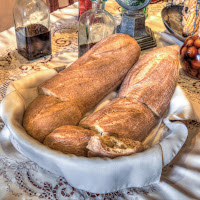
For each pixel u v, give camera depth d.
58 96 0.67
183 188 0.57
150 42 1.10
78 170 0.52
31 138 0.56
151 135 0.68
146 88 0.71
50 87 0.68
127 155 0.54
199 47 0.87
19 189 0.55
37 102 0.66
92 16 0.95
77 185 0.55
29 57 0.98
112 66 0.78
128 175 0.54
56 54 1.05
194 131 0.71
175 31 1.15
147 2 1.03
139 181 0.55
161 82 0.72
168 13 1.23
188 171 0.60
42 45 0.99
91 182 0.53
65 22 1.29
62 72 0.74
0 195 0.54
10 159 0.61
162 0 1.58
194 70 0.91
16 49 1.06
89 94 0.71
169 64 0.77
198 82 0.94
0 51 1.04
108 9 1.44
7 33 1.17
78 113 0.66
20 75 0.91
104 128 0.60
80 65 0.78
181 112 0.70
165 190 0.56
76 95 0.69
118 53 0.81
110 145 0.55
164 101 0.71
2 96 0.81
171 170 0.61
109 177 0.53
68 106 0.65
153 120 0.68
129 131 0.62
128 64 0.82
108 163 0.51
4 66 0.95
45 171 0.59
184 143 0.67
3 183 0.56
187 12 1.12
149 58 0.80
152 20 1.35
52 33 1.20
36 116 0.62
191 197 0.55
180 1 1.26
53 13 1.37
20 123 0.62
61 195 0.55
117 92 0.80
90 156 0.55
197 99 0.85
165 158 0.57
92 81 0.73
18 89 0.69
